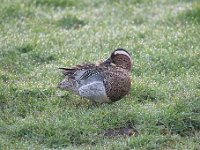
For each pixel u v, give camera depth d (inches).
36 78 626.2
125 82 547.8
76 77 554.9
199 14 809.5
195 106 544.7
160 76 623.8
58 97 584.1
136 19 834.8
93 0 918.4
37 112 554.9
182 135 525.7
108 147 495.8
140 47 703.7
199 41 713.6
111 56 565.3
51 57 681.0
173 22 802.8
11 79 622.5
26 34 748.6
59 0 892.0
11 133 522.6
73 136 516.4
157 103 564.7
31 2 873.5
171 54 673.0
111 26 799.1
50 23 805.2
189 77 614.9
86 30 773.9
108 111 538.3
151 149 499.2
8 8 824.3
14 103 571.5
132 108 545.6
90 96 549.0
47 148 501.4
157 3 908.0
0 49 684.7
